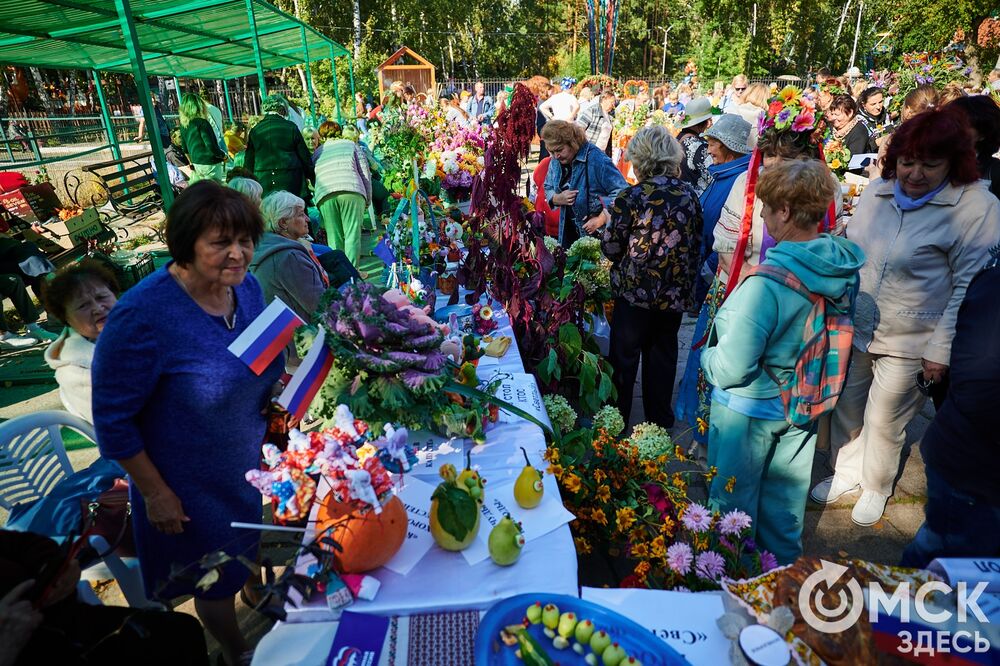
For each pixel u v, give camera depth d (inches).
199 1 270.7
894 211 99.3
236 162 315.6
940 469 72.6
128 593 82.6
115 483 88.9
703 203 140.7
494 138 117.3
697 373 132.4
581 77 1325.0
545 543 61.9
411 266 134.5
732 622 49.4
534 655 44.6
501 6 1828.2
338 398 71.7
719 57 1480.1
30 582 52.2
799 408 79.2
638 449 96.7
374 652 49.2
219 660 81.5
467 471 63.5
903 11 1398.9
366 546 55.1
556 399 108.9
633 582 79.1
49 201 292.0
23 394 170.9
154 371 63.0
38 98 989.2
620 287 129.0
